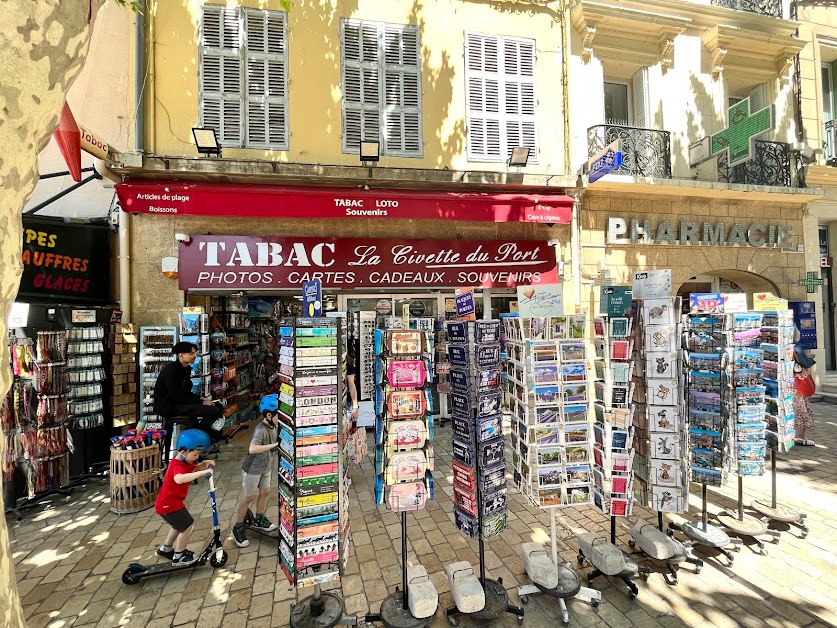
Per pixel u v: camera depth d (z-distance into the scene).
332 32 6.77
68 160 4.67
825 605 2.96
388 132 6.99
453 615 2.86
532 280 7.43
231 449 6.61
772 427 4.12
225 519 4.38
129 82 6.24
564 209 7.08
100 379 5.53
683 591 3.14
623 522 4.16
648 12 8.11
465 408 3.08
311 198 6.12
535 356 3.16
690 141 8.26
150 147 6.16
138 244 6.17
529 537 3.94
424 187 7.02
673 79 8.22
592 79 7.85
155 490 4.79
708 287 9.56
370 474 5.64
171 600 3.13
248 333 8.89
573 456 3.16
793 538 3.82
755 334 3.82
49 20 1.44
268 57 6.57
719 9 8.30
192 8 6.36
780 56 8.87
